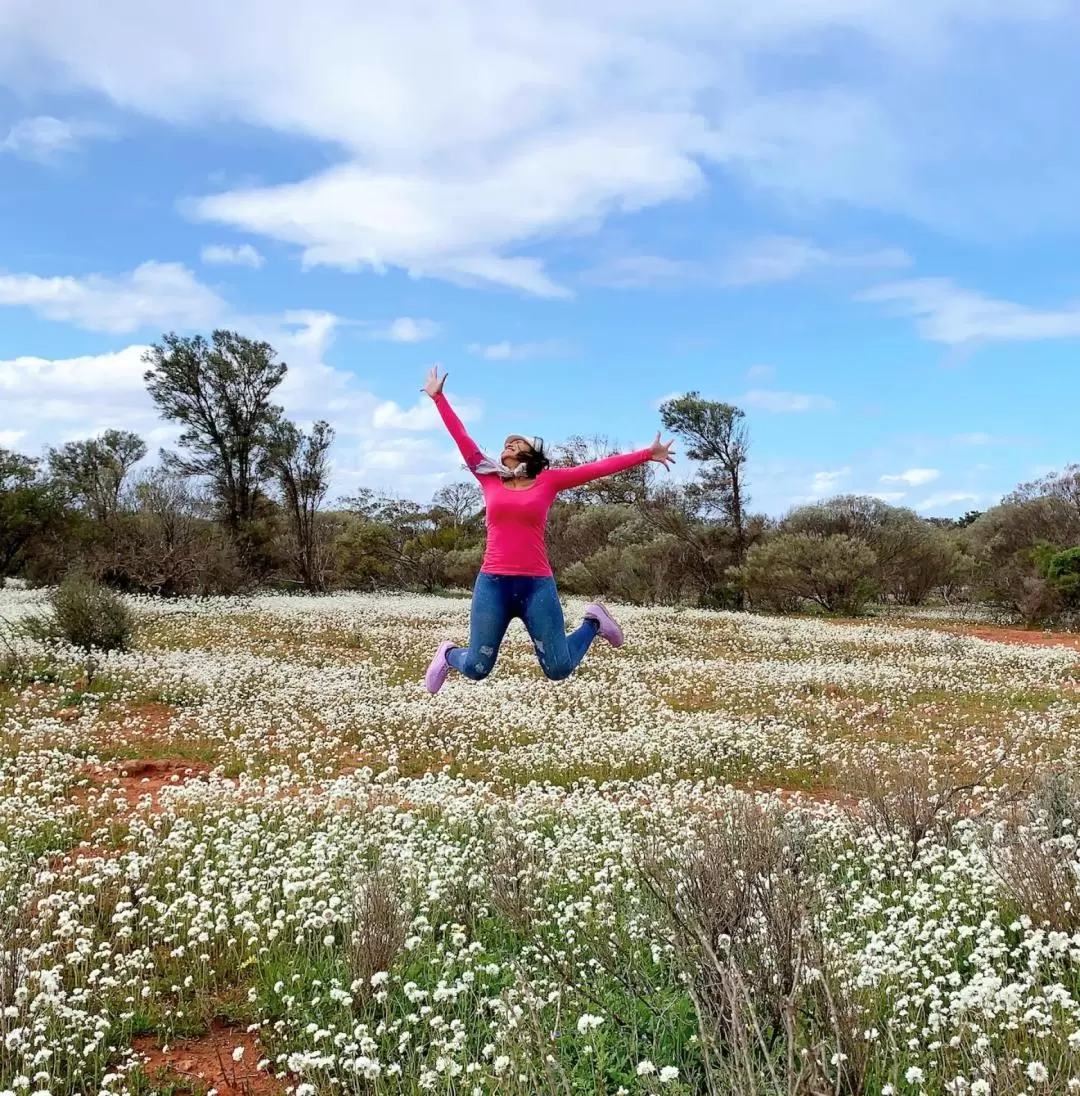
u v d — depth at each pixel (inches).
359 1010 209.6
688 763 505.4
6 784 413.7
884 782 373.1
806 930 181.5
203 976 225.8
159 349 1774.1
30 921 242.4
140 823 345.7
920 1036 182.4
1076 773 394.9
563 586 1754.4
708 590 1619.1
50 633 776.3
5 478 1585.9
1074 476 1598.2
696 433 1672.0
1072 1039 154.8
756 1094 142.6
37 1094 160.9
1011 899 244.8
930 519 2534.5
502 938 243.0
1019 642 1080.8
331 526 1994.3
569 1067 173.5
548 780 464.4
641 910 244.4
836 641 1045.2
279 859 308.5
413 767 497.7
